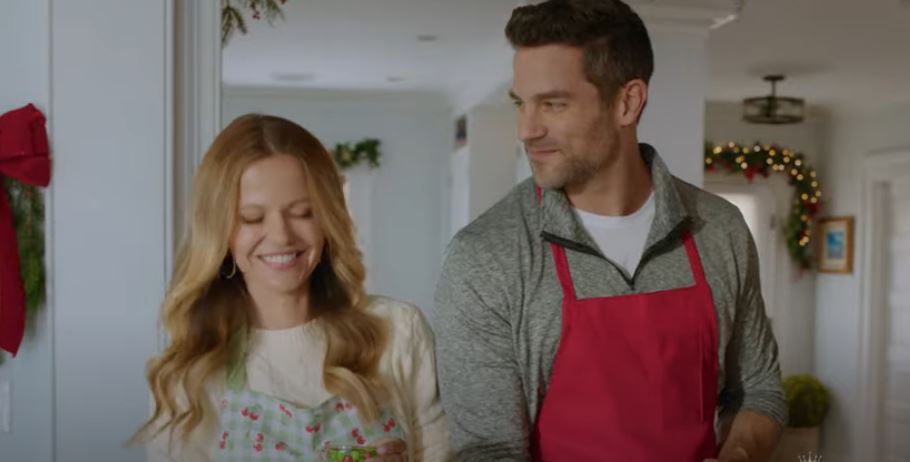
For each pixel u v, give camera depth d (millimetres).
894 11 4285
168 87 2293
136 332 2285
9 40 2289
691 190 1660
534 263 1516
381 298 1656
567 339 1504
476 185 6996
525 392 1540
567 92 1421
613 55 1434
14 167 2186
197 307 1524
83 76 2246
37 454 2311
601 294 1515
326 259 1596
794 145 7477
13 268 2227
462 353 1512
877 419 6785
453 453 1585
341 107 7980
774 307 7422
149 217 2293
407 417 1585
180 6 2334
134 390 2281
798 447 7094
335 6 4660
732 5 4160
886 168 6652
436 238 8227
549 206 1523
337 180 1512
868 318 6816
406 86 7348
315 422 1487
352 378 1510
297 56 6090
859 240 6938
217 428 1518
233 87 7504
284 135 1450
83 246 2256
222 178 1419
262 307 1551
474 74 6520
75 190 2250
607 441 1500
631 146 1544
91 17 2246
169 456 1506
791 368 7496
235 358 1530
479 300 1504
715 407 1620
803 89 6453
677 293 1544
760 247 7352
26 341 2307
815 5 4207
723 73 5922
